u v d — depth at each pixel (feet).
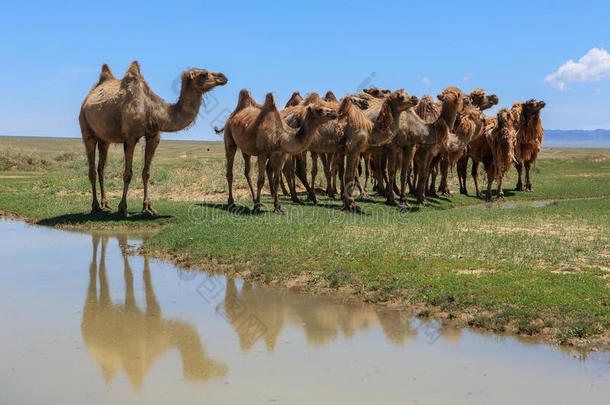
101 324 21.56
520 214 48.60
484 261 29.35
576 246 33.22
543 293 23.58
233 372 17.08
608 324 20.40
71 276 28.99
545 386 16.12
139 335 20.38
